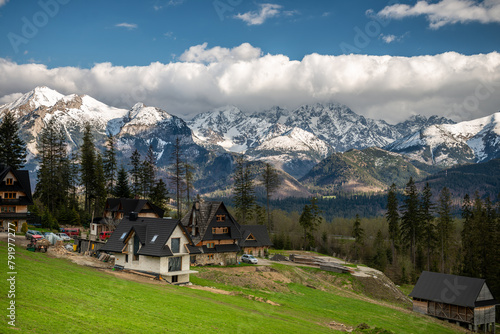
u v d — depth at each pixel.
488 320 72.88
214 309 40.72
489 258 100.25
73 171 126.12
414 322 62.91
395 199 142.50
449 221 132.38
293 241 164.00
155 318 33.09
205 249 81.00
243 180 137.88
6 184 78.62
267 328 37.50
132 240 58.84
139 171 129.00
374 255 145.25
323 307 61.09
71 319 28.56
